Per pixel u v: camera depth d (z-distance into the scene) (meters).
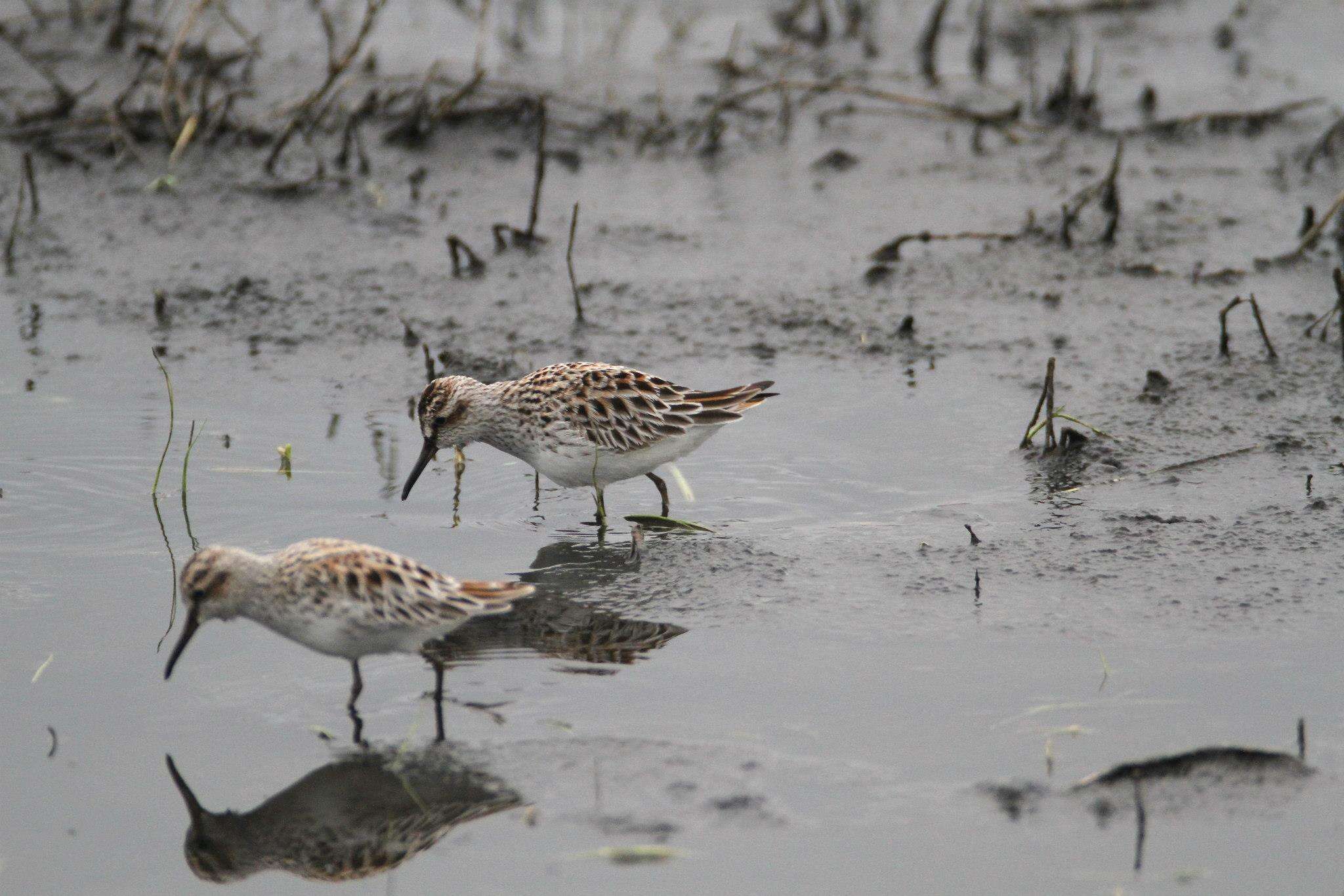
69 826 9.03
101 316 17.48
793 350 16.83
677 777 9.30
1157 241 19.41
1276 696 10.07
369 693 10.41
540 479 14.44
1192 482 13.59
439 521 13.27
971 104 24.14
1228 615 11.21
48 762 9.62
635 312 17.69
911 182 21.67
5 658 10.79
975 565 12.19
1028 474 13.91
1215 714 9.86
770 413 15.38
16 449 14.26
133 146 21.56
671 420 13.08
